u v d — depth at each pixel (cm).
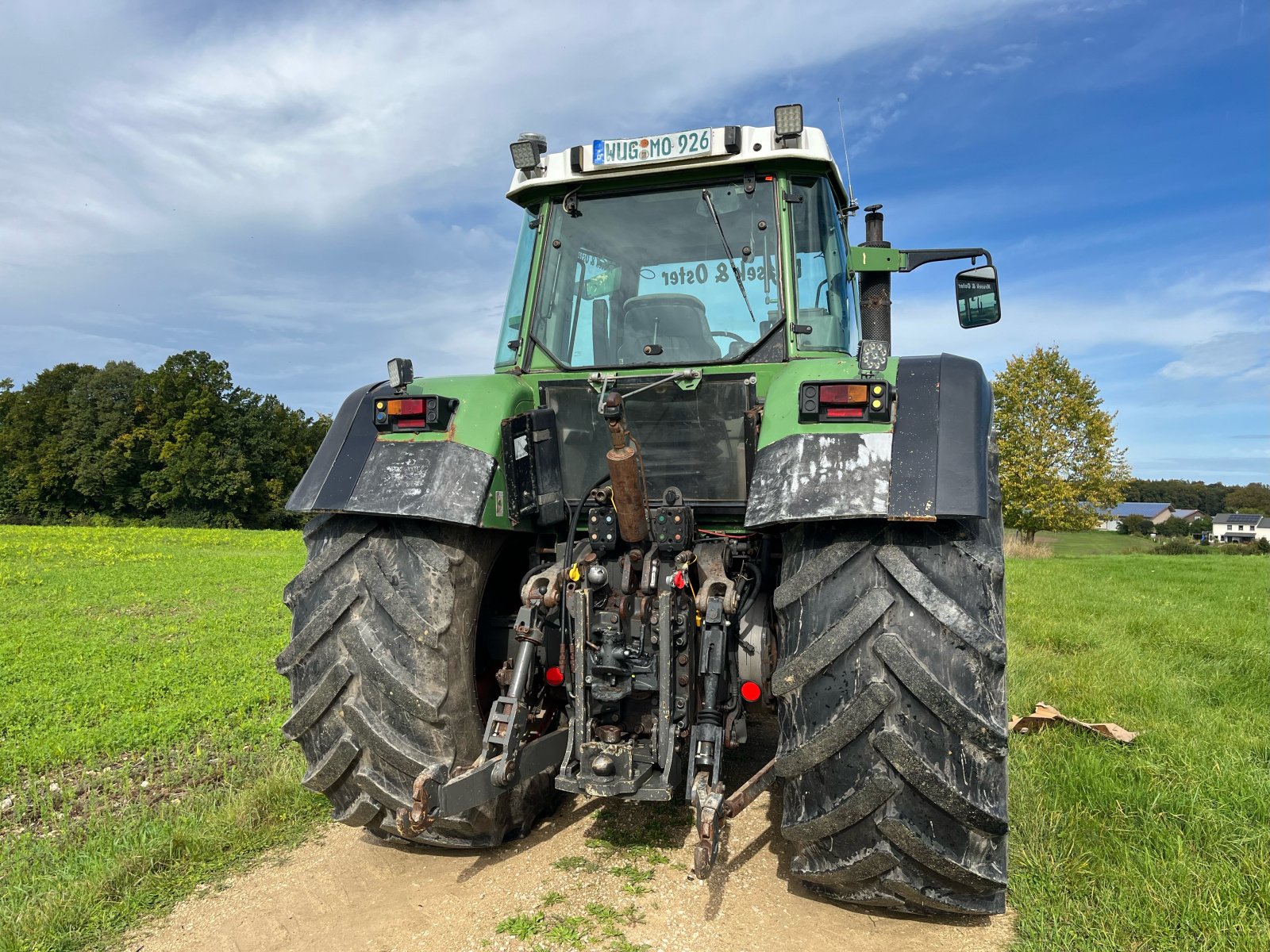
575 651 280
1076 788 359
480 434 283
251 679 613
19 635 821
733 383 309
